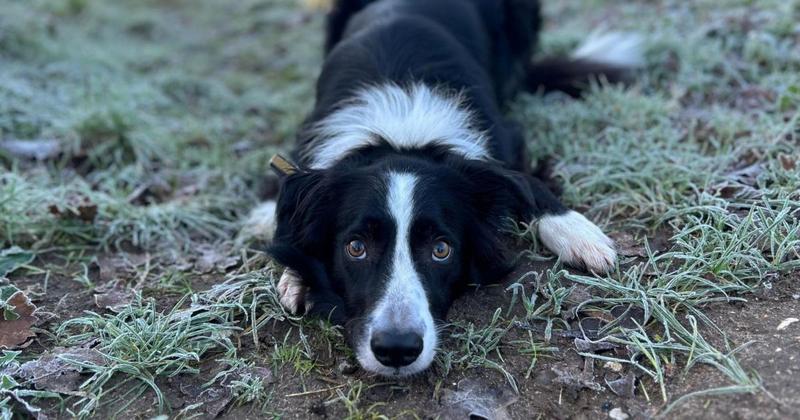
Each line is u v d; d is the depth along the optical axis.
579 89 1.13
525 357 0.65
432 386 0.63
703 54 1.10
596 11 1.46
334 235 0.70
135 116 1.10
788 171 0.81
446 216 0.68
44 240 0.85
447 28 0.99
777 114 0.94
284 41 1.57
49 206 0.88
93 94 1.17
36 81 1.21
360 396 0.63
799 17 1.17
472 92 0.88
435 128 0.78
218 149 1.08
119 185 1.00
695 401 0.59
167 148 1.08
